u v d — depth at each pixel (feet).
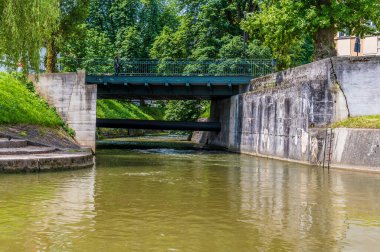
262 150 112.57
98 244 29.78
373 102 88.58
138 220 36.86
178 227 34.81
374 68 88.43
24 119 100.22
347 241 31.53
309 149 88.89
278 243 30.71
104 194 48.83
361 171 76.89
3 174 62.44
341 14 102.58
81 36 148.87
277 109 104.32
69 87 116.47
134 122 146.41
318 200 47.65
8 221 35.50
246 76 132.16
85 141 115.03
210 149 141.08
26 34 86.12
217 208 42.42
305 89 90.79
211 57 175.11
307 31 109.50
